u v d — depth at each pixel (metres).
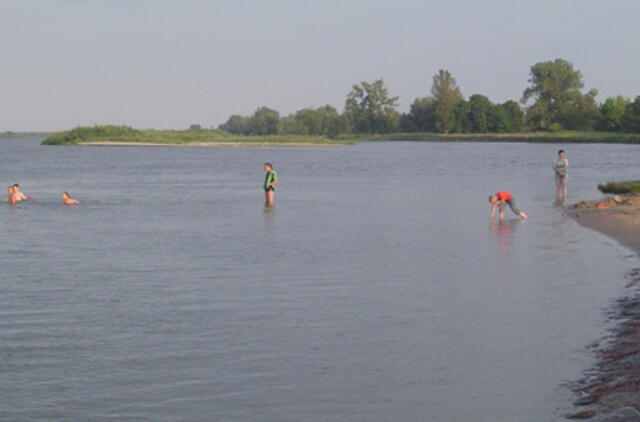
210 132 180.62
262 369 10.76
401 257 19.78
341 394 9.79
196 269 18.27
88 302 14.81
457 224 26.62
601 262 18.70
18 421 8.98
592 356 11.05
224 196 39.66
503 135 178.00
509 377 10.30
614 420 8.02
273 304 14.59
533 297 14.94
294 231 25.23
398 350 11.57
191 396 9.77
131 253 20.75
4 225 27.25
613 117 162.38
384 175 57.69
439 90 193.00
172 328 12.89
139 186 47.44
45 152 119.44
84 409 9.35
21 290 15.91
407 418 9.01
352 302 14.68
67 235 24.52
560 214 29.03
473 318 13.37
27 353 11.52
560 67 175.75
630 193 37.78
